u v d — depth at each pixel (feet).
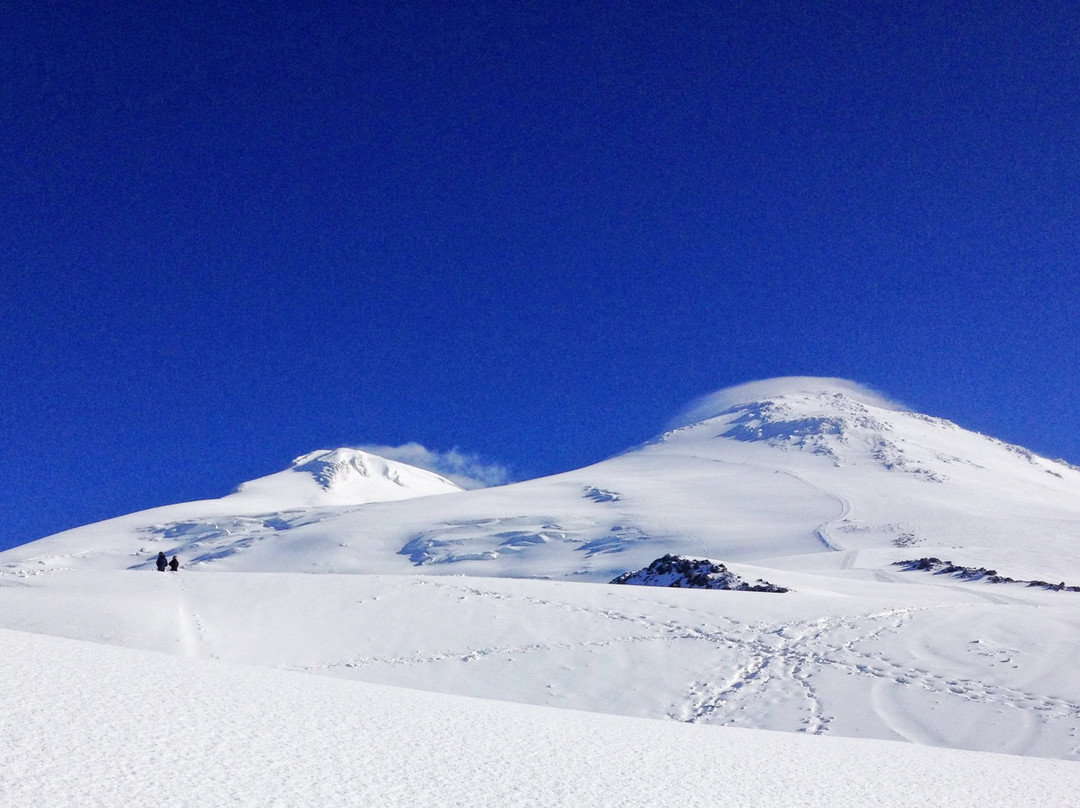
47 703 12.98
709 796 13.50
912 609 68.85
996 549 215.10
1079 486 435.94
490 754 14.38
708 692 49.83
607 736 18.70
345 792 10.77
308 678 21.85
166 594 67.05
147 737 11.91
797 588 95.45
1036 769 22.76
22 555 383.65
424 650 57.98
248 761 11.49
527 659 56.08
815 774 17.03
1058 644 56.18
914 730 42.11
